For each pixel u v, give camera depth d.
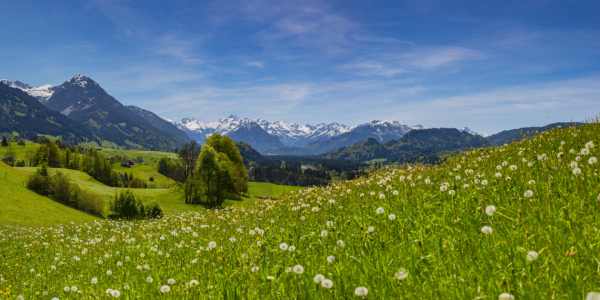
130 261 10.35
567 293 3.12
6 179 73.31
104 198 83.62
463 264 4.20
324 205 9.59
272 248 6.86
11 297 9.23
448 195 6.87
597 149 7.57
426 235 5.38
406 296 3.70
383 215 6.92
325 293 4.03
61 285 9.20
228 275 5.74
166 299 5.38
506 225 4.98
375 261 4.92
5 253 19.61
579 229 4.23
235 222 12.30
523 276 3.39
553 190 5.84
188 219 17.88
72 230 28.62
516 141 13.30
